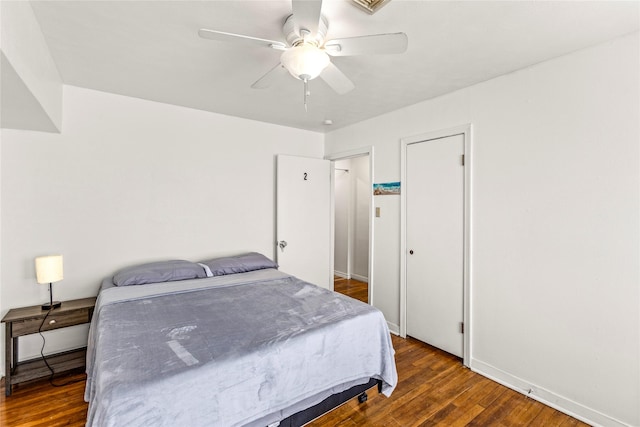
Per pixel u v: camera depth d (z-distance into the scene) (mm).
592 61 1901
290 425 1629
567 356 2012
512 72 2285
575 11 1563
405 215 3113
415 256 3021
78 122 2627
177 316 1887
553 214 2078
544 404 2094
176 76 2414
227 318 1868
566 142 2014
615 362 1822
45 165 2504
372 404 2072
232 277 2842
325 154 4215
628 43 1767
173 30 1777
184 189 3160
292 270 3824
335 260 5832
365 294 4551
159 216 3027
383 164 3344
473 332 2539
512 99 2285
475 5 1518
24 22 1469
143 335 1612
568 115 2004
